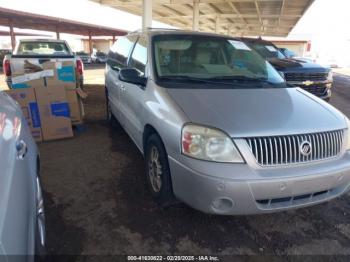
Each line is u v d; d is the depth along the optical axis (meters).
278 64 7.55
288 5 14.36
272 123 2.38
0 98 2.24
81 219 2.69
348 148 2.63
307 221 2.82
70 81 5.11
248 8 15.53
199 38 3.67
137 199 3.04
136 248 2.37
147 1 9.88
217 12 17.09
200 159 2.25
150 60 3.24
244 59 3.66
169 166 2.52
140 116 3.18
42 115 4.55
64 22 29.61
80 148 4.39
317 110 2.75
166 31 3.71
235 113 2.47
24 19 26.48
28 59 6.69
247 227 2.69
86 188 3.23
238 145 2.23
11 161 1.64
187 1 13.09
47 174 3.54
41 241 2.10
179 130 2.37
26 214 1.59
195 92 2.79
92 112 6.62
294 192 2.29
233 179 2.16
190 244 2.44
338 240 2.56
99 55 36.22
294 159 2.33
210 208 2.25
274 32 30.64
